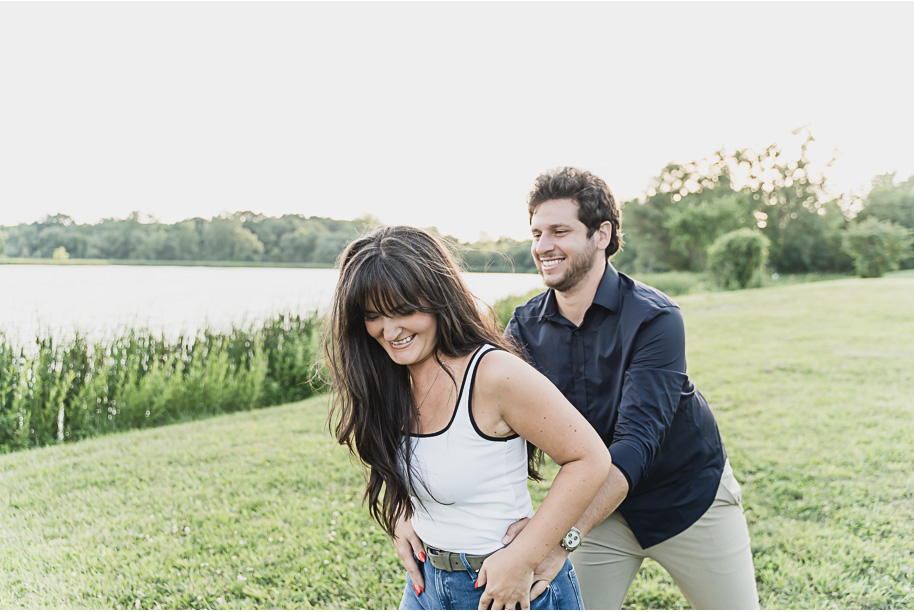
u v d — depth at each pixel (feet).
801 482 15.42
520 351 6.57
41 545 13.01
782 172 124.98
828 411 21.77
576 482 4.75
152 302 44.27
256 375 26.99
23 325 31.65
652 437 6.24
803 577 10.88
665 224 124.98
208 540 13.00
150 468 17.92
